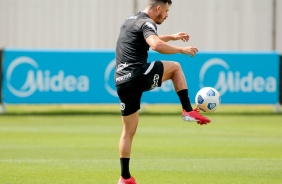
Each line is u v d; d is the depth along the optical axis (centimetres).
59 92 6669
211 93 2759
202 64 6825
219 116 6906
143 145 4431
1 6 8644
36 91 6638
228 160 3709
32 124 5912
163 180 3031
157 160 3709
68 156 3866
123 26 2708
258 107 8194
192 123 6100
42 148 4234
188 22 8931
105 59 6731
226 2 8988
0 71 6625
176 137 4938
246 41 9044
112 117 6669
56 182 2962
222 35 9000
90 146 4356
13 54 6612
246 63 6925
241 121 6369
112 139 4781
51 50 6644
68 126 5753
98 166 3466
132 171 3303
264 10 9069
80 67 6694
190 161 3672
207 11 8975
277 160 3712
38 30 8719
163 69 2680
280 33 9112
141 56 2661
